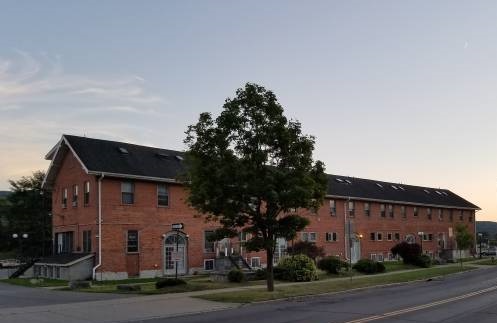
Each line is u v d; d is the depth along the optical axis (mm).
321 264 34344
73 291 25188
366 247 53844
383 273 35969
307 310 17406
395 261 51812
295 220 22141
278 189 21438
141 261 34188
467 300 19969
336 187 52812
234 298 20516
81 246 34438
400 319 14922
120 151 36000
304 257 30516
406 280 30344
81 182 34938
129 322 15203
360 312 16656
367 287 26188
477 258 62344
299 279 29391
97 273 31969
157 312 17125
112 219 33188
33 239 62219
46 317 15969
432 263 46438
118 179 33844
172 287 24250
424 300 20203
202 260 37656
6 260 61969
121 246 33375
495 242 93688
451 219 68312
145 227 34750
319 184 22547
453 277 33938
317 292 23312
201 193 20984
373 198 55094
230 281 28438
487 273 37156
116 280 31953
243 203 21391
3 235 66312
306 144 21938
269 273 22812
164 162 38000
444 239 66188
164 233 35656
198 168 21312
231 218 21734
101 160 33844
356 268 36219
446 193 73375
